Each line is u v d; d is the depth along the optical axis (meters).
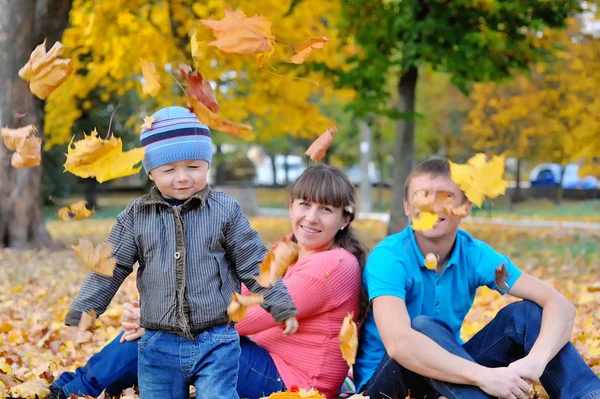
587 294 7.52
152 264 3.53
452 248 3.89
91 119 30.19
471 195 2.79
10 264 12.11
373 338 3.93
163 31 15.76
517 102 24.33
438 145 33.75
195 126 3.58
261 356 3.90
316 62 14.82
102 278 3.52
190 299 3.48
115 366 4.00
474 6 13.02
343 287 3.80
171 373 3.53
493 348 3.80
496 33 12.78
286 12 14.37
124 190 50.06
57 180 33.31
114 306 8.05
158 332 3.54
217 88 17.42
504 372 3.34
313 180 3.89
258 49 2.60
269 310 3.59
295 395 3.54
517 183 38.03
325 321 3.81
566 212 32.41
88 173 2.77
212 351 3.49
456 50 13.44
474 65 13.52
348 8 13.67
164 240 3.52
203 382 3.45
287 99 17.41
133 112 30.97
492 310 7.36
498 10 13.08
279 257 2.87
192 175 3.56
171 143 3.52
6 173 14.87
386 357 3.69
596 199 41.84
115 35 15.80
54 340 6.12
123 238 3.57
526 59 14.34
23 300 8.38
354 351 3.19
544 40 14.66
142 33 15.52
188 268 3.50
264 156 59.09
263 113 17.88
